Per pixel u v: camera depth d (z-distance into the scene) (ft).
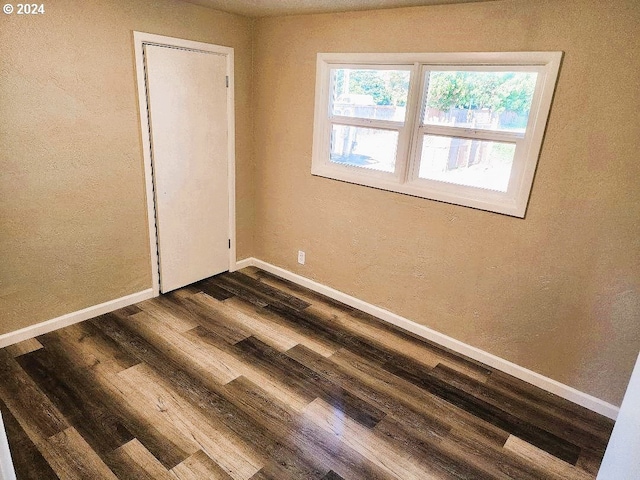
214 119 11.13
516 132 8.00
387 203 9.91
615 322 7.40
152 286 10.99
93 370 8.15
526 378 8.67
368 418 7.43
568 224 7.53
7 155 7.83
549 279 7.97
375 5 8.59
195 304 10.93
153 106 9.71
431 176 9.39
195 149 10.89
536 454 6.89
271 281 12.59
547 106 7.29
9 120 7.71
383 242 10.24
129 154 9.62
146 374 8.15
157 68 9.57
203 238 11.85
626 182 6.83
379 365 8.94
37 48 7.77
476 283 8.93
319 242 11.62
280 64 11.03
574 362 8.01
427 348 9.64
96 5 8.35
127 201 9.88
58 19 7.91
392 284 10.36
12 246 8.30
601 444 7.18
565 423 7.60
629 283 7.13
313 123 10.77
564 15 6.89
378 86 9.68
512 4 7.36
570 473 6.57
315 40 10.18
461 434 7.21
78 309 9.66
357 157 10.51
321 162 11.06
